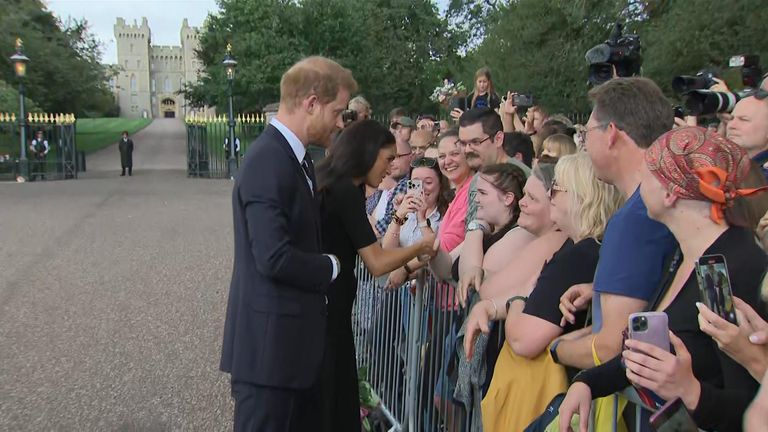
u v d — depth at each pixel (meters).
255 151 2.22
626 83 1.90
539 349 1.95
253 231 2.13
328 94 2.28
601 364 1.65
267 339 2.17
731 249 1.47
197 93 37.50
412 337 3.11
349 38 32.69
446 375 2.79
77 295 6.19
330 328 2.70
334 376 2.76
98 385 4.08
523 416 1.99
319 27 31.98
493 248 2.51
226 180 20.70
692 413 1.37
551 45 17.36
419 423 3.07
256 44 31.28
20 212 12.14
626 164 1.86
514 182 2.67
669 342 1.39
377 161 2.71
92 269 7.32
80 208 12.87
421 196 3.11
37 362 4.45
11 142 21.47
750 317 1.36
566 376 1.96
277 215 2.13
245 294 2.22
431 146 4.72
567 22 17.39
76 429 3.50
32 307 5.77
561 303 1.90
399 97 37.75
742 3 10.98
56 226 10.43
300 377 2.20
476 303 2.44
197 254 8.27
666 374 1.35
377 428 3.54
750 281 1.43
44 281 6.73
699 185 1.44
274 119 2.33
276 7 31.98
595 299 1.78
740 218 1.50
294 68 2.30
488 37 21.66
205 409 3.77
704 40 11.46
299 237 2.24
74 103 34.53
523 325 1.98
